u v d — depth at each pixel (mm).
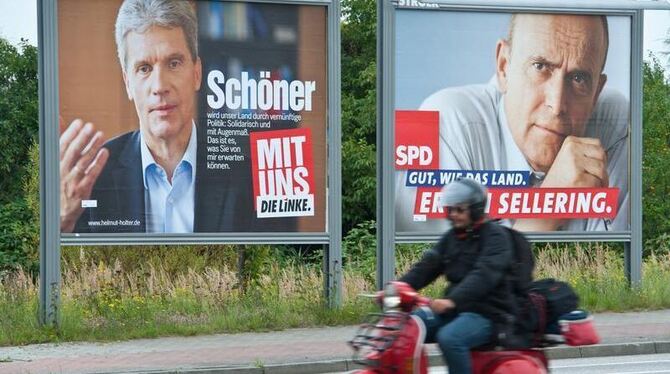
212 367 15773
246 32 20500
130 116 19906
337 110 20844
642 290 22531
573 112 22000
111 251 26297
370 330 8438
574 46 21984
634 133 22281
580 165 22062
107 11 19797
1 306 20391
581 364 16375
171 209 20094
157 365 16031
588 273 24125
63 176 19578
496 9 21609
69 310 20000
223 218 20375
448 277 8570
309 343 18219
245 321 20078
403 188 21328
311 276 22766
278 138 20656
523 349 8586
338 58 20812
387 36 21203
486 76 21719
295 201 20719
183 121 20172
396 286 8258
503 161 21766
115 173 19844
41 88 19484
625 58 22250
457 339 8242
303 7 20750
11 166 45406
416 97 21422
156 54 20016
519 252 8570
